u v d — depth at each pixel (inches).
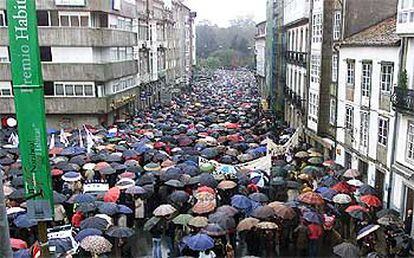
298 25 1774.1
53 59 1736.0
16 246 614.2
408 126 863.7
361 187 863.1
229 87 3863.2
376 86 998.4
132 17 2167.8
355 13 1179.3
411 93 826.8
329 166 1048.8
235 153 1163.3
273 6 2476.6
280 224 751.7
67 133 1472.7
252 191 892.0
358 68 1095.0
